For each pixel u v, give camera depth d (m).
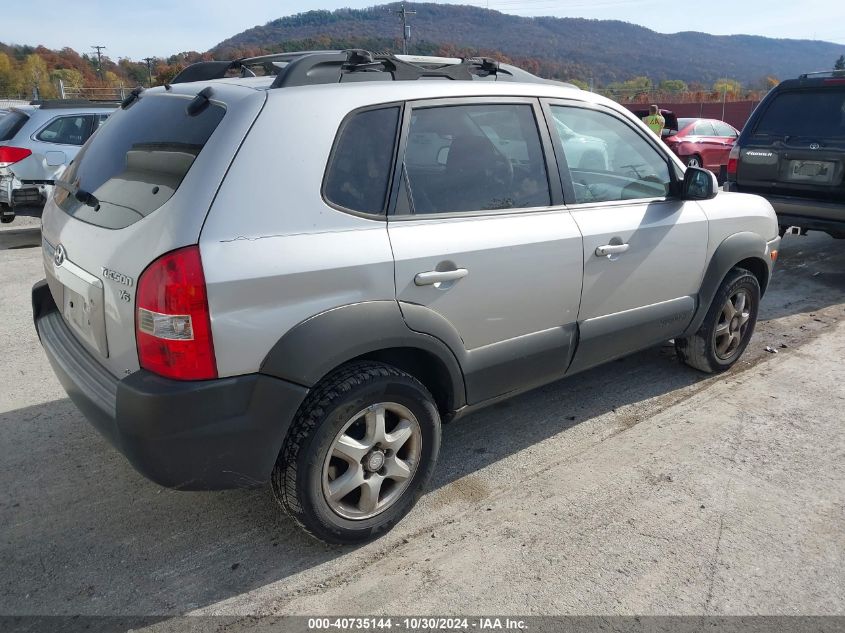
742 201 4.25
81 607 2.39
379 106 2.63
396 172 2.64
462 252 2.75
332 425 2.46
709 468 3.33
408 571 2.59
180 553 2.69
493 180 2.97
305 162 2.41
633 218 3.50
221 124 2.34
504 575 2.57
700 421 3.83
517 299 3.00
